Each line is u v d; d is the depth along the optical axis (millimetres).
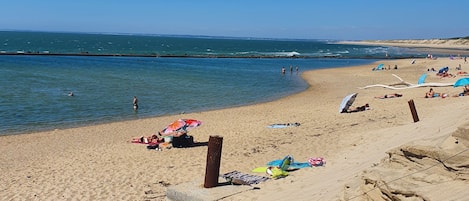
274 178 11492
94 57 78125
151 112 27891
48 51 96312
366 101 28219
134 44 161750
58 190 12273
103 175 13531
